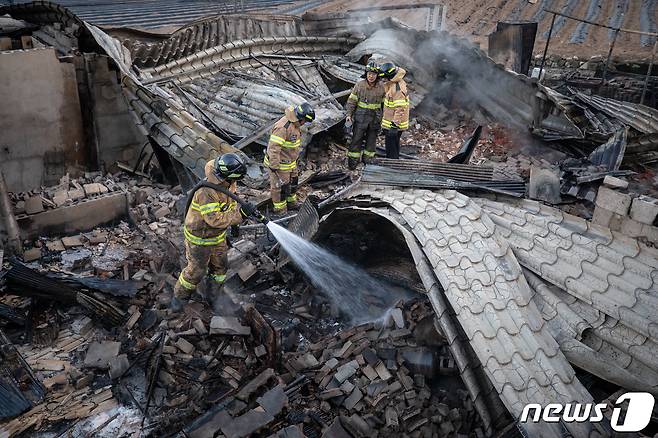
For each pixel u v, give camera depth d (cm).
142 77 1000
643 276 463
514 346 452
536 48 1712
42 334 573
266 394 476
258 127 955
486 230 521
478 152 1018
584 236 505
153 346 545
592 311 473
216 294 620
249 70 1143
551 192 662
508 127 1108
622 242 489
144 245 730
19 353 528
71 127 877
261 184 870
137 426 477
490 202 571
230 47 1150
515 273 495
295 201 861
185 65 1080
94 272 670
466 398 489
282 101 992
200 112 982
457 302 476
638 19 1959
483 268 494
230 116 989
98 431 471
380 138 1102
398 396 490
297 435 440
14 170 841
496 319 465
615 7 2111
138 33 1076
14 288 592
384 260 659
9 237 682
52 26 1015
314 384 507
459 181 596
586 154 956
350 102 920
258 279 666
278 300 641
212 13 1877
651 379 434
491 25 1958
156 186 907
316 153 1027
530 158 982
